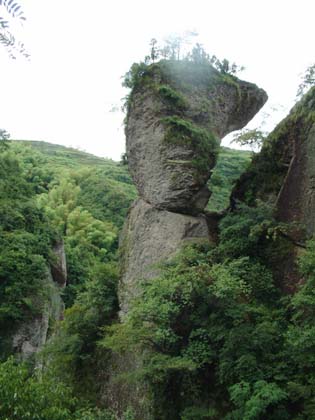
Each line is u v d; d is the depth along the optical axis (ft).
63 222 139.33
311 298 31.50
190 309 38.73
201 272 38.17
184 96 52.26
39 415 23.62
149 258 49.08
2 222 89.92
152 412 37.93
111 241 136.56
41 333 79.56
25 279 79.71
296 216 43.27
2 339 75.31
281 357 33.22
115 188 171.42
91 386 47.50
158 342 37.81
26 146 219.61
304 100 46.83
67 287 105.19
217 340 36.32
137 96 53.21
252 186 50.85
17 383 24.49
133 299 41.86
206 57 56.95
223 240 45.27
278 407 30.22
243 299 39.93
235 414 31.01
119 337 37.78
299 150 45.24
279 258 42.68
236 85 56.80
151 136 51.47
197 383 36.70
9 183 101.45
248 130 52.60
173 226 48.42
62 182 163.32
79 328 50.62
